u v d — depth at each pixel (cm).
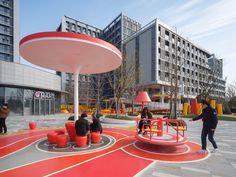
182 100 4500
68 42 746
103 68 1212
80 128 839
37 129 1398
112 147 829
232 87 5338
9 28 5434
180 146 858
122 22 6334
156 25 4609
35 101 3019
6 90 2627
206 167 590
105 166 591
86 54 903
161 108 3894
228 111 3547
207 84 4516
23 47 803
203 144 753
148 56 4750
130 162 631
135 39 5269
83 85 5844
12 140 977
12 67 2681
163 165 606
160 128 898
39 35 723
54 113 3534
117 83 2541
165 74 4700
